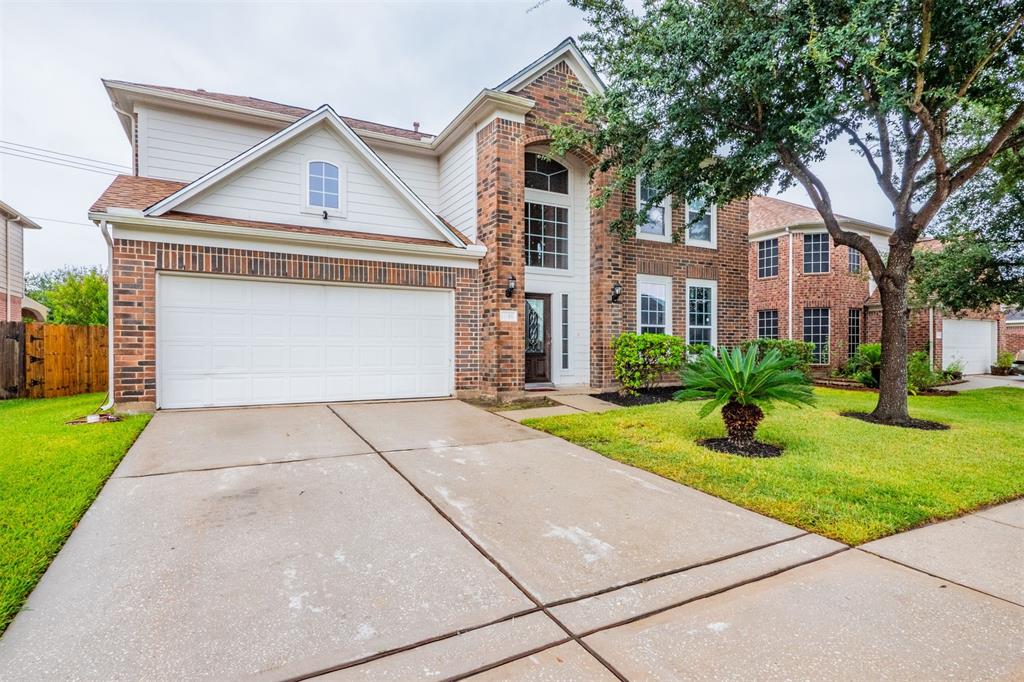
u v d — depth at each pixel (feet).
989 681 6.59
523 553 10.36
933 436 21.43
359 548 10.46
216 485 14.26
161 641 7.19
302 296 27.30
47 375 34.19
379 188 30.81
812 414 26.73
